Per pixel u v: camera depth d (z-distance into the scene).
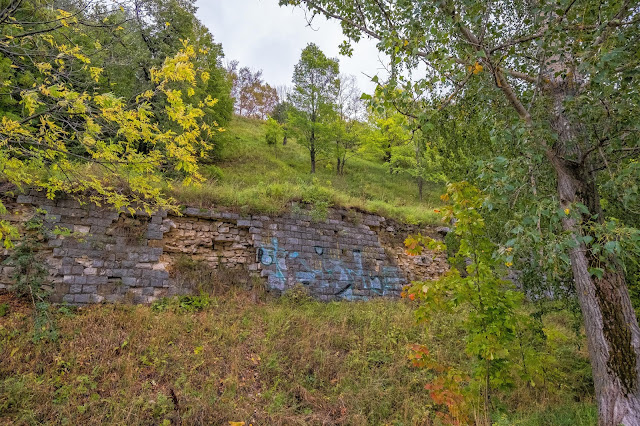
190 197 9.33
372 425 5.34
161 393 5.31
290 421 5.18
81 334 6.13
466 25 4.37
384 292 11.02
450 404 4.45
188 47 4.12
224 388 5.76
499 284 4.45
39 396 4.84
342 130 21.06
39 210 6.39
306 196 11.08
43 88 3.65
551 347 6.68
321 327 7.76
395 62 4.16
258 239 9.62
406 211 13.87
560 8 3.46
